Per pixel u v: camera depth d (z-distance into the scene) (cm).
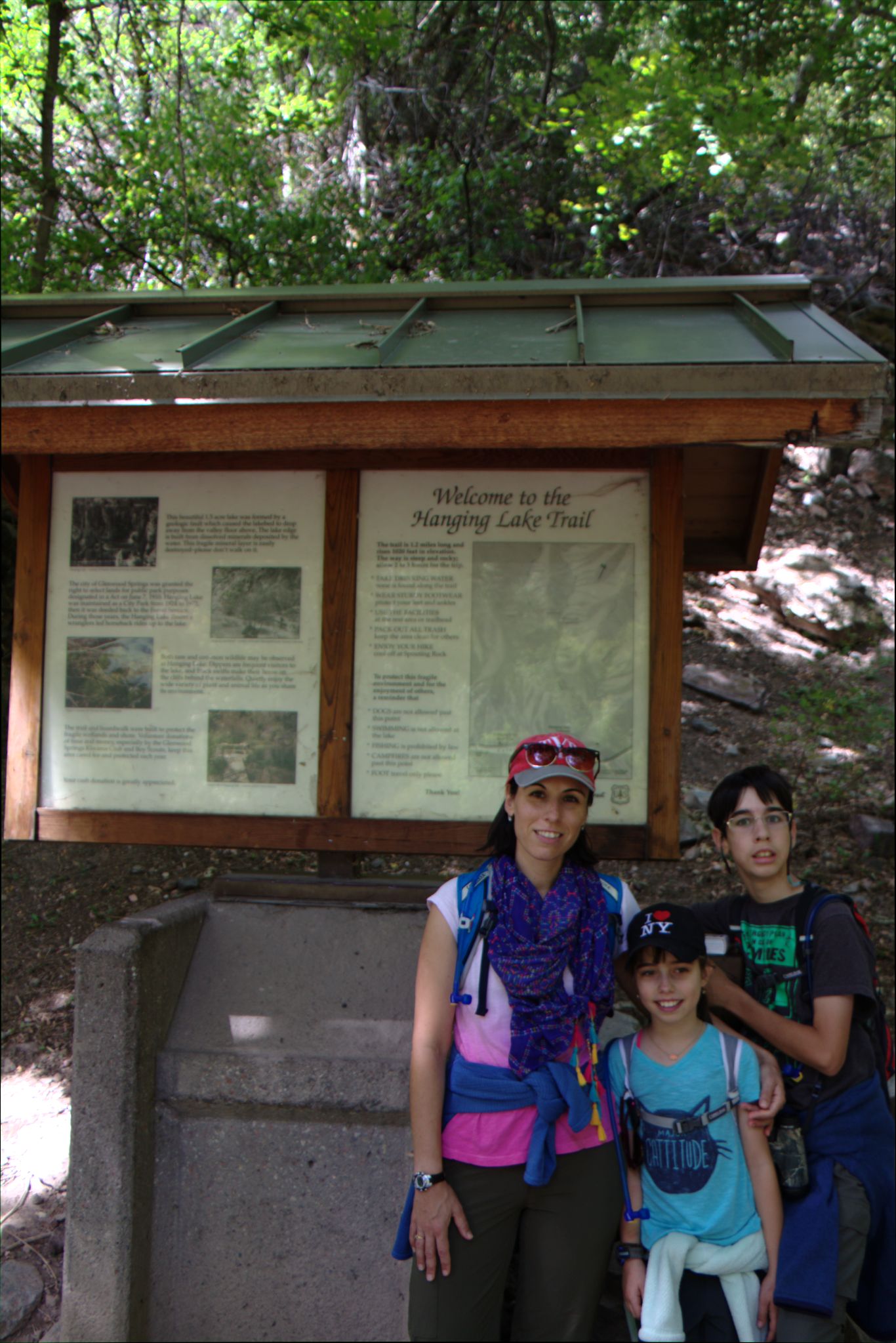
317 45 792
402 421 265
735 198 910
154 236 652
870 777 679
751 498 358
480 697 296
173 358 273
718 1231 229
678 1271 227
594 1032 229
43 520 310
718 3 690
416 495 300
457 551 298
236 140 688
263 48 745
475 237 804
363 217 756
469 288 317
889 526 1092
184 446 274
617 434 260
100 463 310
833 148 856
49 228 605
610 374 249
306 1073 269
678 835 287
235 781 302
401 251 746
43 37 519
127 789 304
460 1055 225
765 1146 234
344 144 919
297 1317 270
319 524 303
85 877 543
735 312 306
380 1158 267
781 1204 232
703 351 259
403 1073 267
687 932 231
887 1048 255
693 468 339
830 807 637
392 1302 268
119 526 309
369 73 899
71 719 307
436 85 902
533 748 230
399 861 593
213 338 276
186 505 307
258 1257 271
